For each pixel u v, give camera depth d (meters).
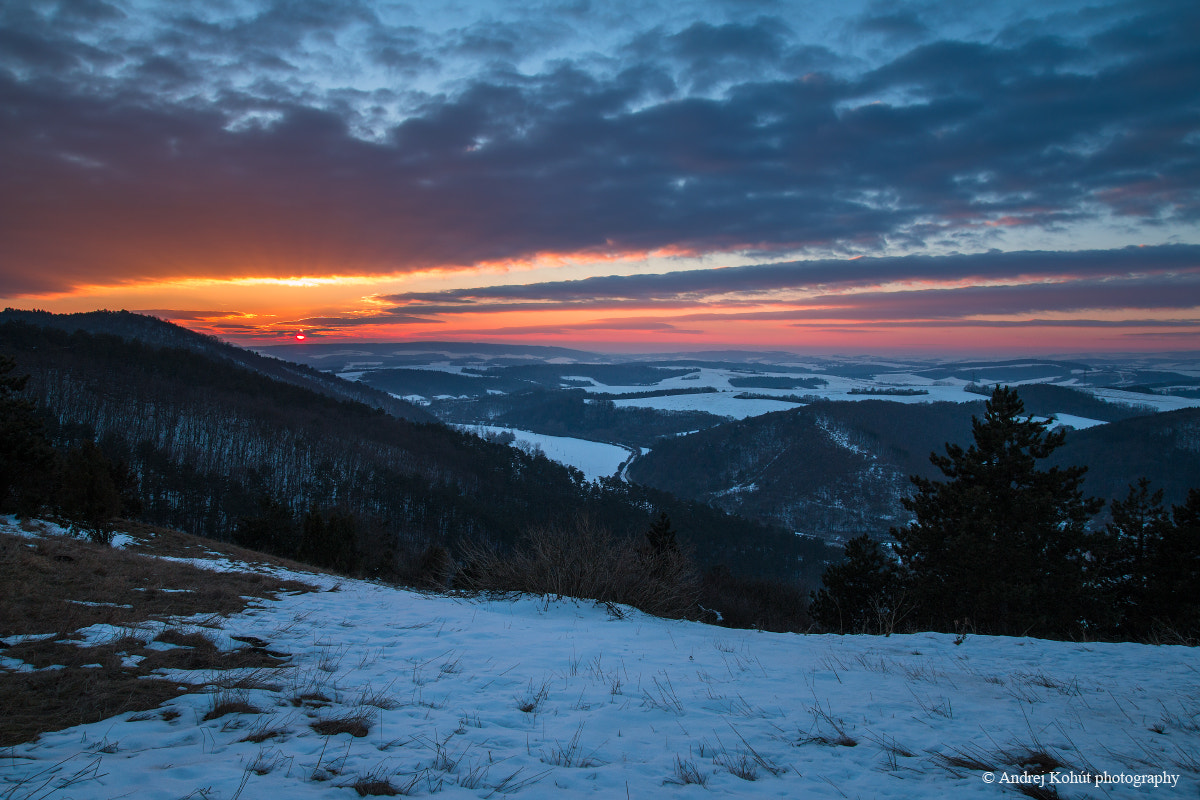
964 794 3.26
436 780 3.24
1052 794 3.24
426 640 7.24
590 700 5.04
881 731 4.32
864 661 6.95
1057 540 15.38
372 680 5.29
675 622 10.65
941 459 18.16
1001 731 4.31
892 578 20.30
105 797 2.71
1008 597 13.70
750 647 7.91
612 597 11.62
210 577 10.23
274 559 16.22
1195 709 4.88
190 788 2.87
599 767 3.57
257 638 6.41
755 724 4.47
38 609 6.39
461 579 12.93
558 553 12.33
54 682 4.40
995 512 15.82
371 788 3.05
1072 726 4.42
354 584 12.48
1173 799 3.17
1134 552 15.56
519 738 4.04
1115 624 14.14
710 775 3.49
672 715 4.68
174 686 4.56
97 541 13.62
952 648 7.77
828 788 3.34
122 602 7.30
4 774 2.89
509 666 6.16
